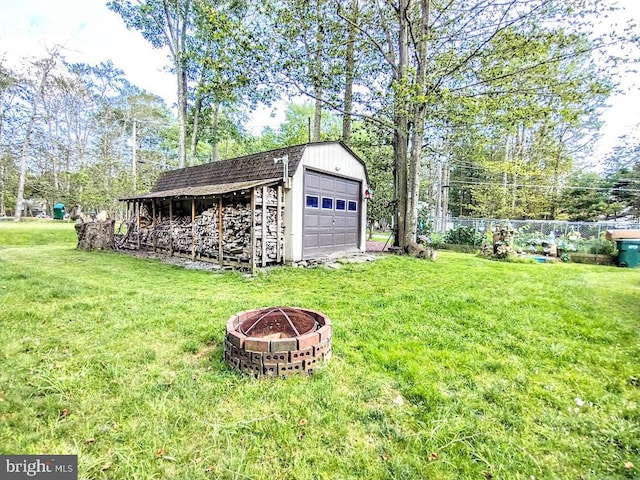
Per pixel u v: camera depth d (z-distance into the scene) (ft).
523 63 30.12
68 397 6.83
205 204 32.73
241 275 22.34
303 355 8.04
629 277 23.88
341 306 14.52
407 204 35.45
